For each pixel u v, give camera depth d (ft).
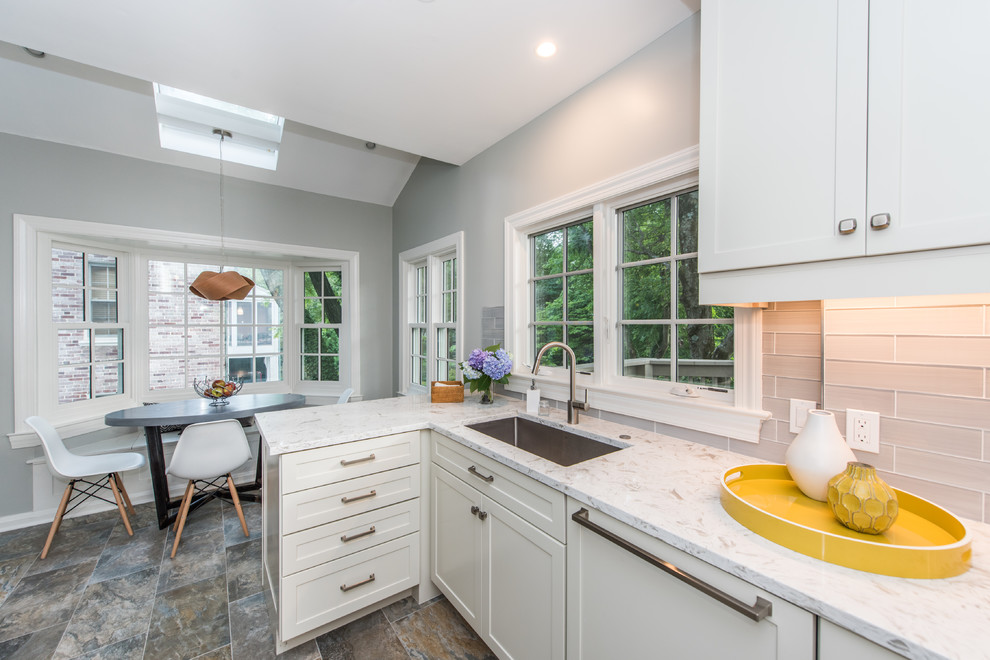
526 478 4.29
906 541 2.60
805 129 3.10
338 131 8.02
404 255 12.64
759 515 2.81
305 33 5.25
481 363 7.41
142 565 7.20
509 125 7.75
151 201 9.88
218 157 10.29
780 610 2.34
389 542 5.88
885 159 2.71
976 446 3.07
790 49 3.19
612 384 6.29
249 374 12.96
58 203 8.84
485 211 8.85
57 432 8.79
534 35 5.31
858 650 2.06
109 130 8.93
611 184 5.97
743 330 4.54
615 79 5.95
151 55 5.69
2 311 8.40
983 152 2.37
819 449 3.21
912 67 2.60
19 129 8.39
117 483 8.94
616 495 3.46
